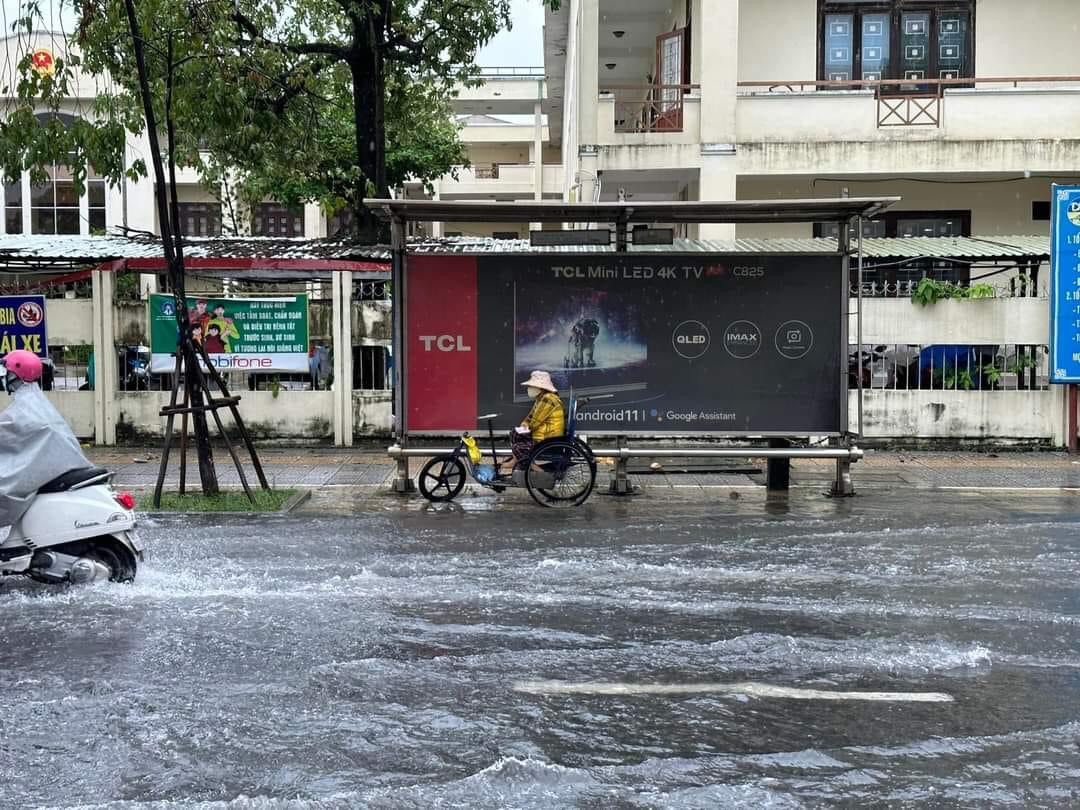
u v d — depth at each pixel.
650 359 13.12
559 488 12.22
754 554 9.23
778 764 4.63
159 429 16.64
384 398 16.72
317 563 8.77
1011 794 4.32
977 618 7.04
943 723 5.12
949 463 15.39
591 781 4.44
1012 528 10.56
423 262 13.13
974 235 20.83
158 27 12.94
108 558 7.85
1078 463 15.32
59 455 7.69
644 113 21.70
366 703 5.38
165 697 5.45
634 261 13.09
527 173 48.09
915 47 20.77
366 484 13.60
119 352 16.81
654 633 6.66
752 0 20.81
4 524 7.54
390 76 21.12
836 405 13.08
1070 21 20.62
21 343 16.58
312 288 18.83
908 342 16.39
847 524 10.88
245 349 16.69
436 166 34.22
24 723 5.09
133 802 4.22
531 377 12.40
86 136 11.99
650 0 22.22
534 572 8.41
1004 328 16.28
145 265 17.12
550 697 5.48
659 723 5.12
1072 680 5.78
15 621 6.85
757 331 13.06
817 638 6.57
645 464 15.38
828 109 19.27
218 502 11.86
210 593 7.62
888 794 4.32
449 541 9.89
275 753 4.75
